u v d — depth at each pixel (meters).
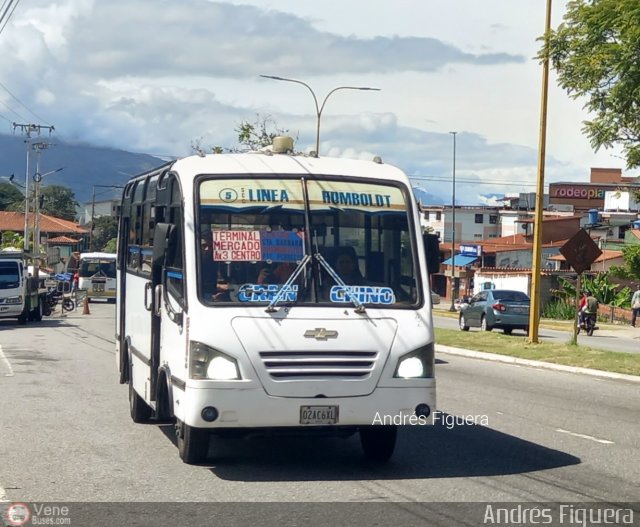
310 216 9.30
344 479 8.95
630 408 14.24
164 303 10.01
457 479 9.01
